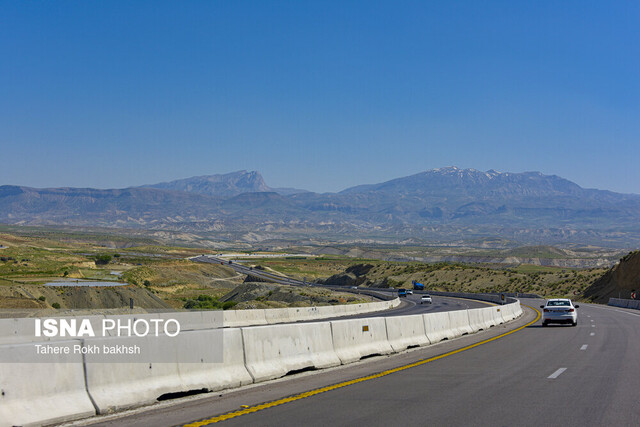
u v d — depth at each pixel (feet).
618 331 94.17
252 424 29.63
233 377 40.09
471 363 54.29
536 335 87.81
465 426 29.40
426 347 70.33
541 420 30.71
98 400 30.89
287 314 143.64
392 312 182.70
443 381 43.52
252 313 129.49
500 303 229.45
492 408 33.71
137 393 33.19
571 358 58.18
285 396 37.14
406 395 37.76
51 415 28.30
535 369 50.16
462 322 92.73
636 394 38.19
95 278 329.72
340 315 167.63
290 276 574.97
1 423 26.05
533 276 392.06
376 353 59.47
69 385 29.96
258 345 43.70
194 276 461.78
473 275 434.71
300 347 48.37
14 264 315.99
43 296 192.65
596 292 286.05
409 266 526.57
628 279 250.37
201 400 35.50
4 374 27.09
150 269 423.23
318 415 31.78
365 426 29.37
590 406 34.30
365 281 503.20
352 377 45.24
